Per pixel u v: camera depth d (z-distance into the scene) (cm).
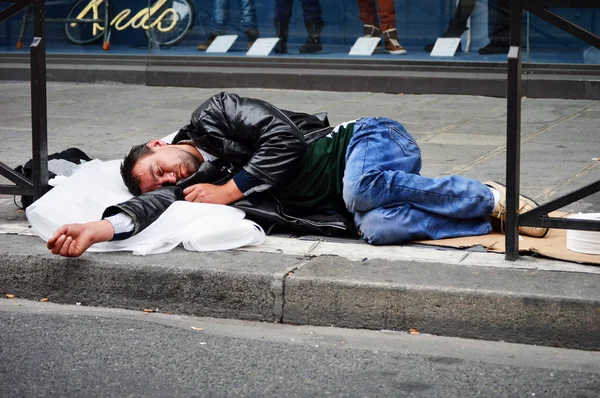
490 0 1133
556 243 509
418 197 512
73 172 592
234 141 539
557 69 1105
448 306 440
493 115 1013
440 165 755
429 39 1170
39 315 473
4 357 416
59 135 920
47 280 499
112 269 487
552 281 445
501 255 489
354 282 452
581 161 759
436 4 1158
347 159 536
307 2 1209
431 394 378
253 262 484
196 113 552
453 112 1038
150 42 1293
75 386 387
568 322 424
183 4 1270
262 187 525
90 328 453
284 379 394
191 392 381
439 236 518
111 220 487
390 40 1186
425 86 1171
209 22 1264
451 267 470
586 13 1088
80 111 1082
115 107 1110
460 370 402
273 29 1234
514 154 466
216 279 471
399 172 515
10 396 377
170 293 479
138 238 501
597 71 1091
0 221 575
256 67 1247
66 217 515
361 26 1196
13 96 1205
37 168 556
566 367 405
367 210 517
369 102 1120
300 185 546
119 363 410
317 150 547
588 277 450
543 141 854
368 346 432
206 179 538
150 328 454
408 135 556
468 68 1155
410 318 446
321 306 458
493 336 437
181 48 1284
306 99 1152
